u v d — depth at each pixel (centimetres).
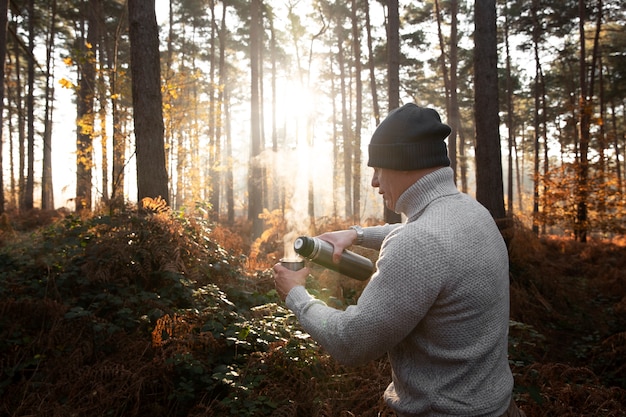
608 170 1367
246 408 293
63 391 317
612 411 339
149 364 326
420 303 114
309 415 310
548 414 338
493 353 122
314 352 348
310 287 491
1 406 306
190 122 1255
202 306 401
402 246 117
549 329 598
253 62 1572
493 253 122
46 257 438
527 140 3672
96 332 360
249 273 546
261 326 371
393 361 130
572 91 2728
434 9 2491
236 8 2502
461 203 127
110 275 420
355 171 1734
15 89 3072
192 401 315
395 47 1049
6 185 3162
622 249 1158
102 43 2170
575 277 875
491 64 767
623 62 2250
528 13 2448
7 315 371
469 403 119
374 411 301
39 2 2470
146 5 603
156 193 594
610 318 638
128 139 983
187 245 476
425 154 128
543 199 1430
